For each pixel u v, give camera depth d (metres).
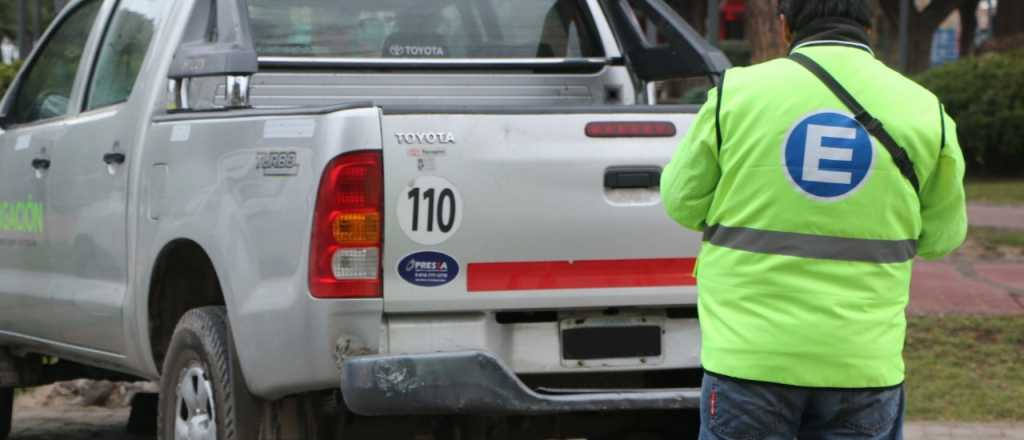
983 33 96.69
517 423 10.88
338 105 9.48
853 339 7.15
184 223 10.75
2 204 14.20
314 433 10.39
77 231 12.64
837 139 7.18
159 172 11.22
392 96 12.39
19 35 32.66
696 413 11.20
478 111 9.61
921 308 20.36
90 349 12.73
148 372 11.99
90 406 17.67
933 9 60.12
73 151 12.76
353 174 9.34
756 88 7.32
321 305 9.37
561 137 9.77
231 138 10.22
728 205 7.35
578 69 12.92
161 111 11.53
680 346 10.27
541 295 9.75
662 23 12.40
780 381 7.19
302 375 9.58
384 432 10.68
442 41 12.60
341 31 12.32
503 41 12.82
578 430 11.06
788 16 7.61
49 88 13.95
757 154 7.23
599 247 9.85
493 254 9.63
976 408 15.74
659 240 9.96
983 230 28.95
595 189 9.83
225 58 10.47
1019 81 42.03
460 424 10.61
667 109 10.05
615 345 10.13
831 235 7.16
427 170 9.48
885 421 7.41
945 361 17.50
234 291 10.07
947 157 7.40
